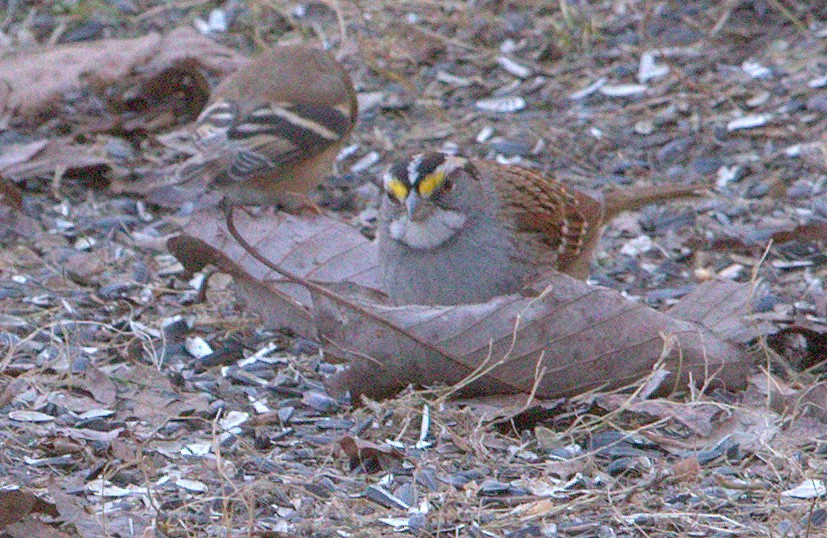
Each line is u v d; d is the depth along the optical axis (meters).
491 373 8.07
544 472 7.48
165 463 7.61
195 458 7.67
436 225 8.56
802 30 14.91
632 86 14.39
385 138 13.73
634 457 7.65
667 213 11.98
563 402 7.97
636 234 11.62
